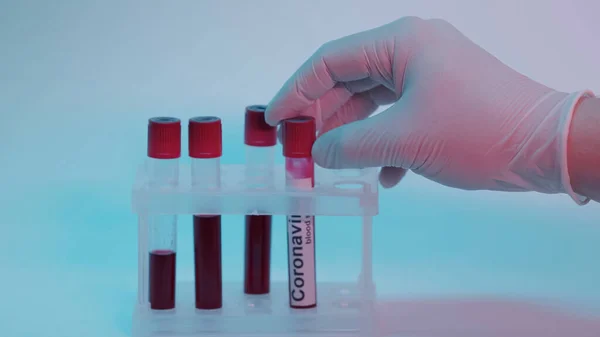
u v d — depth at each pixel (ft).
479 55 4.09
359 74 4.31
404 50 4.16
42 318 4.07
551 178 3.86
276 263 4.92
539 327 4.03
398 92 4.25
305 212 3.98
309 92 4.29
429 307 4.29
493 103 3.90
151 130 3.98
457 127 3.93
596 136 3.69
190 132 4.00
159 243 4.04
